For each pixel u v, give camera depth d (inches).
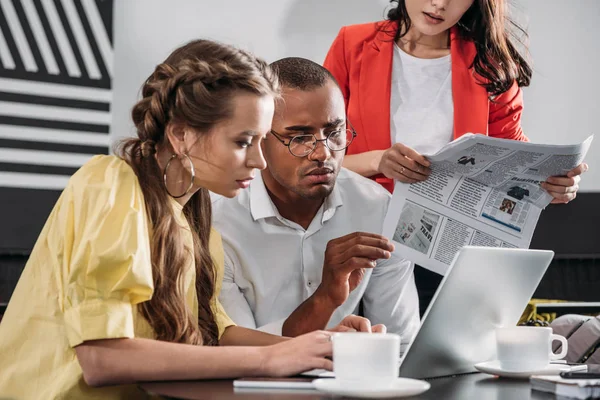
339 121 59.5
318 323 58.4
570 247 144.5
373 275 68.9
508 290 46.3
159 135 46.7
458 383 42.8
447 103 86.2
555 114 146.3
